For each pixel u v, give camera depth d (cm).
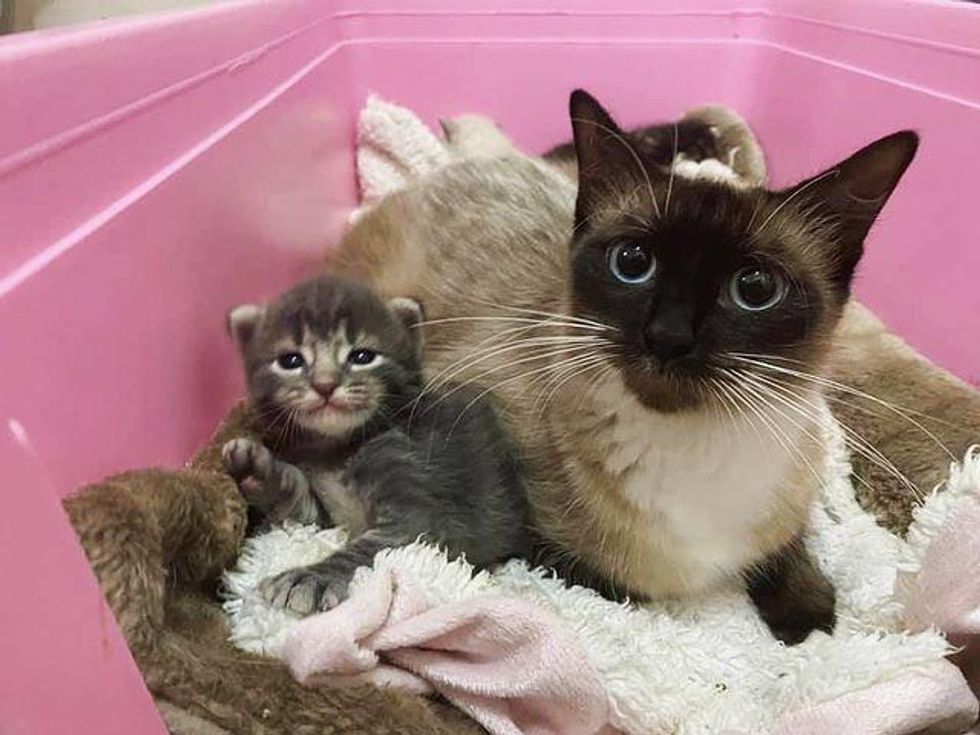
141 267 25
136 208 24
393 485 26
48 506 16
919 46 36
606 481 26
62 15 38
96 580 17
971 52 33
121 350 24
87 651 17
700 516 26
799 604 28
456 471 27
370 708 21
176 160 27
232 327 28
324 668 21
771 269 23
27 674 16
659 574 27
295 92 37
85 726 17
